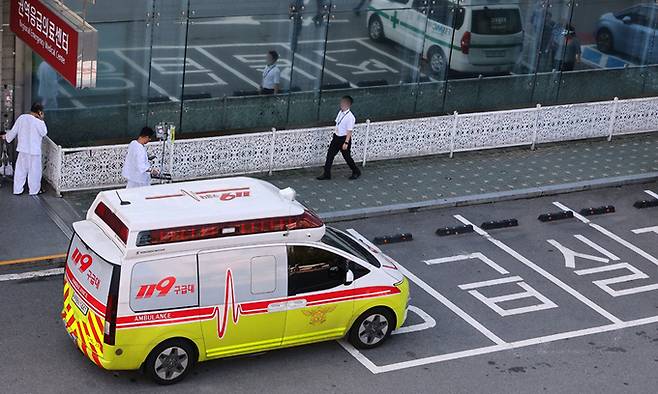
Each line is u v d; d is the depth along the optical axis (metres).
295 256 18.45
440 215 25.50
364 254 19.81
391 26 28.45
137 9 25.36
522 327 21.08
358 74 28.61
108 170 24.86
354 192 26.05
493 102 30.55
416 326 20.77
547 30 30.28
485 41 29.72
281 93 27.88
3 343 19.00
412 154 28.11
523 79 30.62
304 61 27.81
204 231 17.62
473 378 19.27
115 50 25.53
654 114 30.92
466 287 22.41
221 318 18.03
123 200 18.06
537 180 27.58
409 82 29.30
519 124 29.16
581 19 30.59
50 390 17.86
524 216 25.83
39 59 25.06
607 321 21.58
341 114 26.11
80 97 25.70
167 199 18.25
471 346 20.27
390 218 25.12
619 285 23.03
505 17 29.66
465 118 28.41
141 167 23.08
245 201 18.38
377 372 19.17
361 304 19.25
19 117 24.03
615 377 19.67
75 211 23.94
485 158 28.62
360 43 28.28
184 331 17.84
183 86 26.62
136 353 17.62
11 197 24.25
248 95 27.47
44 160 24.89
